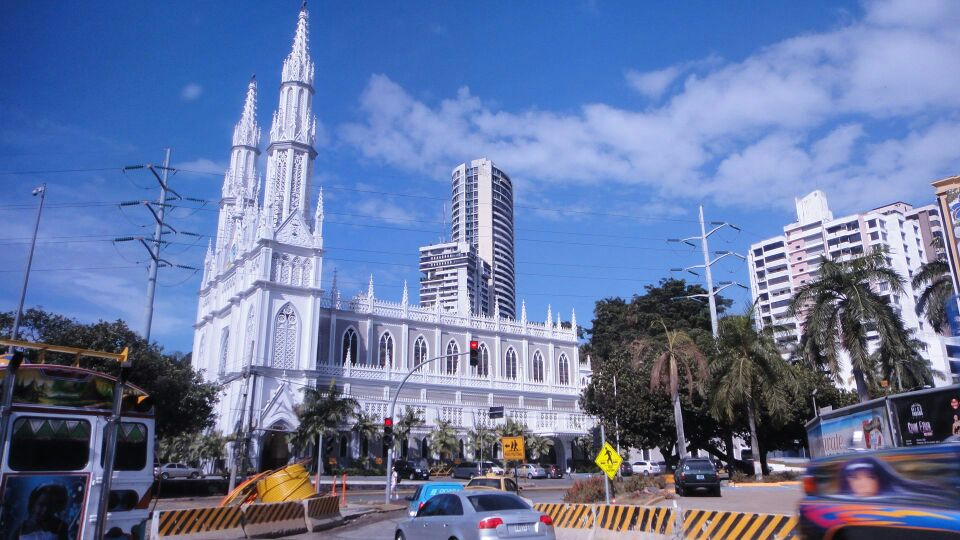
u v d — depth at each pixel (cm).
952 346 9988
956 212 3491
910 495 851
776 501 2798
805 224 14688
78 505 1283
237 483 5091
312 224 8194
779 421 4491
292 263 7281
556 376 9519
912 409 2200
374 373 7562
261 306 6925
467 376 8294
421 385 7825
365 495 4875
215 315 8312
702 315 9369
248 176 9731
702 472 3228
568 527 2092
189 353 9231
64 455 1287
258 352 6806
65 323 4231
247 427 5894
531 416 8469
